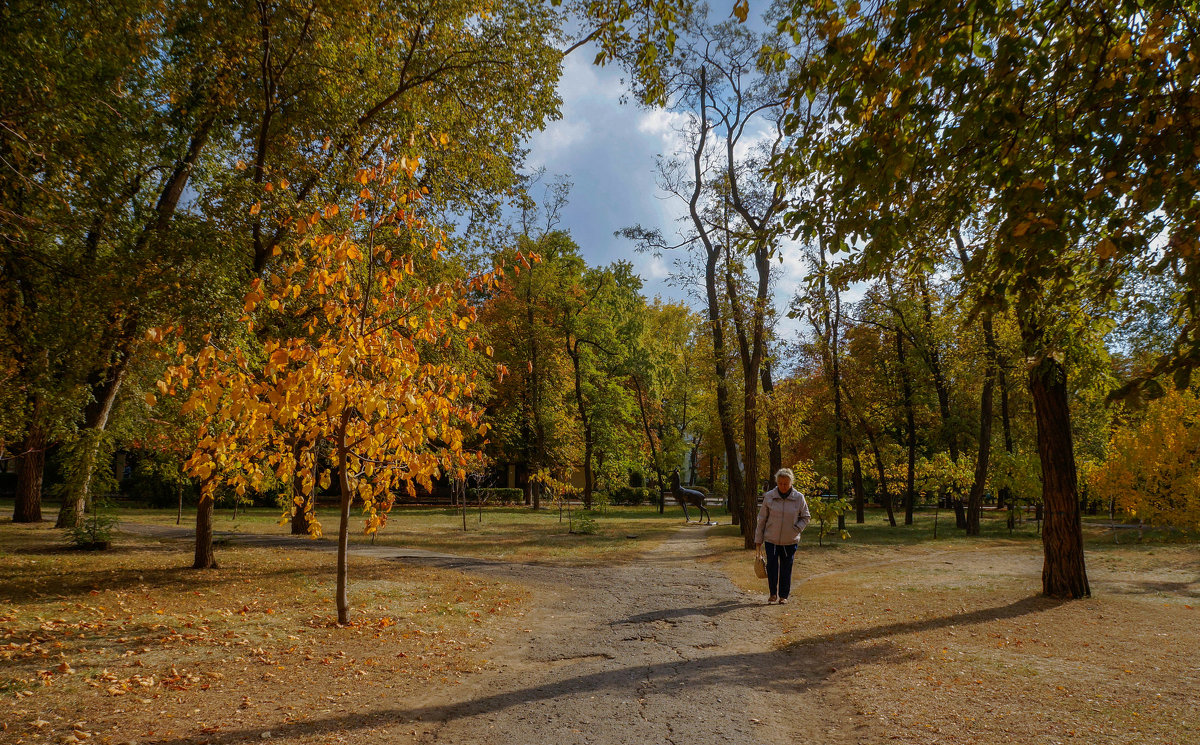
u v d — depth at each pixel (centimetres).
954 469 2142
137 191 1225
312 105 1201
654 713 461
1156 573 1166
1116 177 389
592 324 3834
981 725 422
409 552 1562
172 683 507
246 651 611
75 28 1033
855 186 500
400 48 1290
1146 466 1697
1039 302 675
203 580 1051
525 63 1291
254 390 630
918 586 1036
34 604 795
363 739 405
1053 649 618
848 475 3512
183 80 1192
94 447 1388
